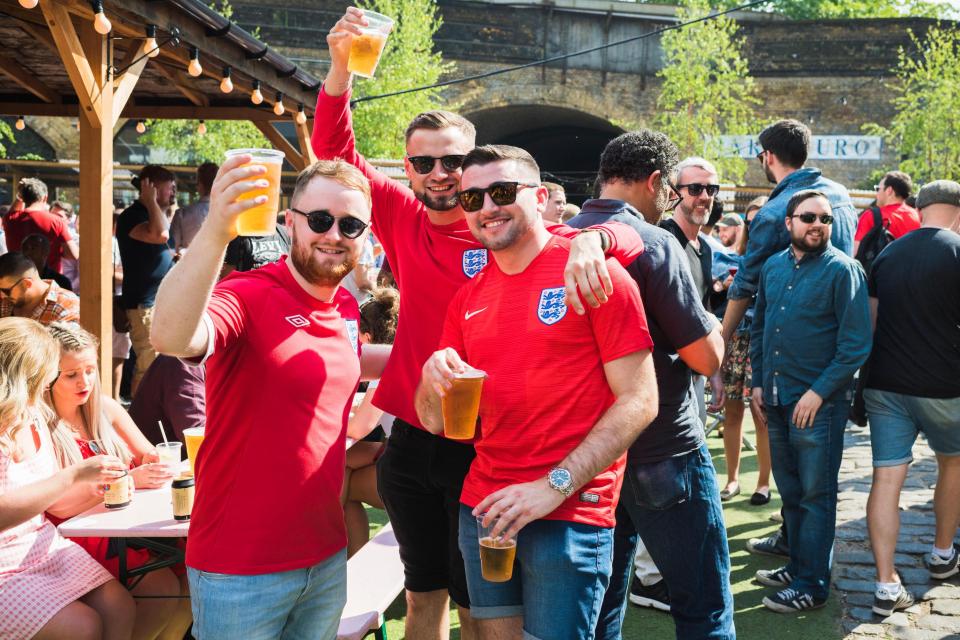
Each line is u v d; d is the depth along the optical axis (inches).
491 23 896.3
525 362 87.3
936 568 170.9
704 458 116.5
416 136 111.3
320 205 86.7
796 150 181.2
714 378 216.2
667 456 113.4
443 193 111.7
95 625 111.7
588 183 1026.7
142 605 126.6
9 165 764.6
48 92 331.6
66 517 127.6
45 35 240.2
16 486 113.9
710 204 148.6
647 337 86.2
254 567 86.0
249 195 74.9
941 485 168.6
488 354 89.9
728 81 827.4
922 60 866.8
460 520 94.4
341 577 96.2
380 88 745.6
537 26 900.0
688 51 831.7
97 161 199.8
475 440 99.3
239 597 85.8
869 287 164.6
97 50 196.1
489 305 91.7
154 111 365.4
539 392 86.5
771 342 160.9
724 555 117.6
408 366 116.3
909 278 156.0
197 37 235.5
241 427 86.4
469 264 112.9
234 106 358.6
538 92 908.0
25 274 213.6
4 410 111.0
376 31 111.7
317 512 90.0
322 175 88.1
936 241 155.5
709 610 116.0
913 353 157.2
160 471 132.7
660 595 163.9
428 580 122.8
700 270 154.6
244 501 86.4
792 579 165.2
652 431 113.6
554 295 87.4
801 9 1443.2
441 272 114.0
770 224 176.9
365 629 119.6
